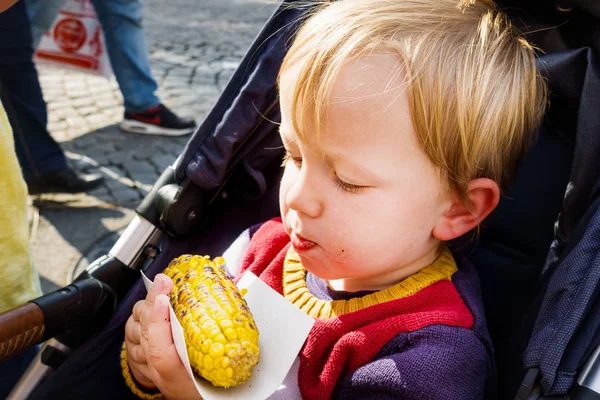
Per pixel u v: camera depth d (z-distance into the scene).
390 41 1.02
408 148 1.01
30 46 3.26
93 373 1.40
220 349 1.00
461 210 1.13
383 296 1.20
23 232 1.64
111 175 3.82
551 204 1.38
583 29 1.30
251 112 1.46
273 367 1.12
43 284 2.95
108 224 3.39
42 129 3.45
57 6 3.76
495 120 1.07
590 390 1.02
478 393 1.10
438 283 1.20
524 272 1.41
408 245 1.11
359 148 1.00
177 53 5.57
